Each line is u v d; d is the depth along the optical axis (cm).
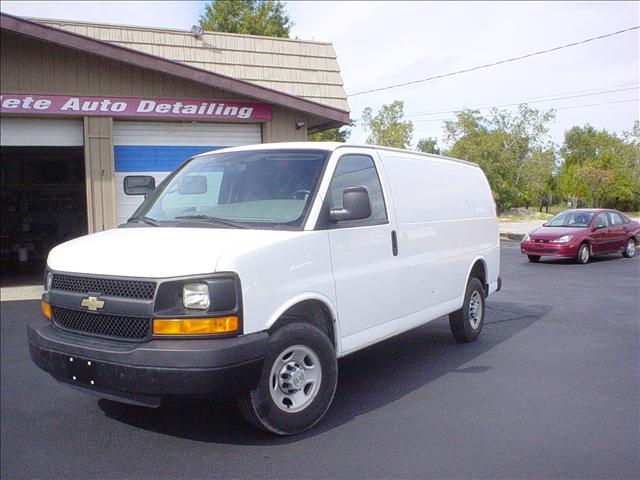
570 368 634
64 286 437
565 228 1703
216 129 1298
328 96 1559
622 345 736
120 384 386
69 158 1762
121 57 1125
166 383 375
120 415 495
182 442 440
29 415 498
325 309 471
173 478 385
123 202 1236
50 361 424
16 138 1165
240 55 1530
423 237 600
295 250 434
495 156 3203
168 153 1265
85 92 1170
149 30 1466
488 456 413
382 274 525
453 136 3434
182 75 1166
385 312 531
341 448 427
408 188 591
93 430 464
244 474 389
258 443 436
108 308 404
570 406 514
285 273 424
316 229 458
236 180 512
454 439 443
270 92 1234
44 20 1367
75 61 1161
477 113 3369
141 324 395
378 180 548
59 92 1153
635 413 496
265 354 399
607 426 467
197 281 384
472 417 488
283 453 420
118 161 1229
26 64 1132
